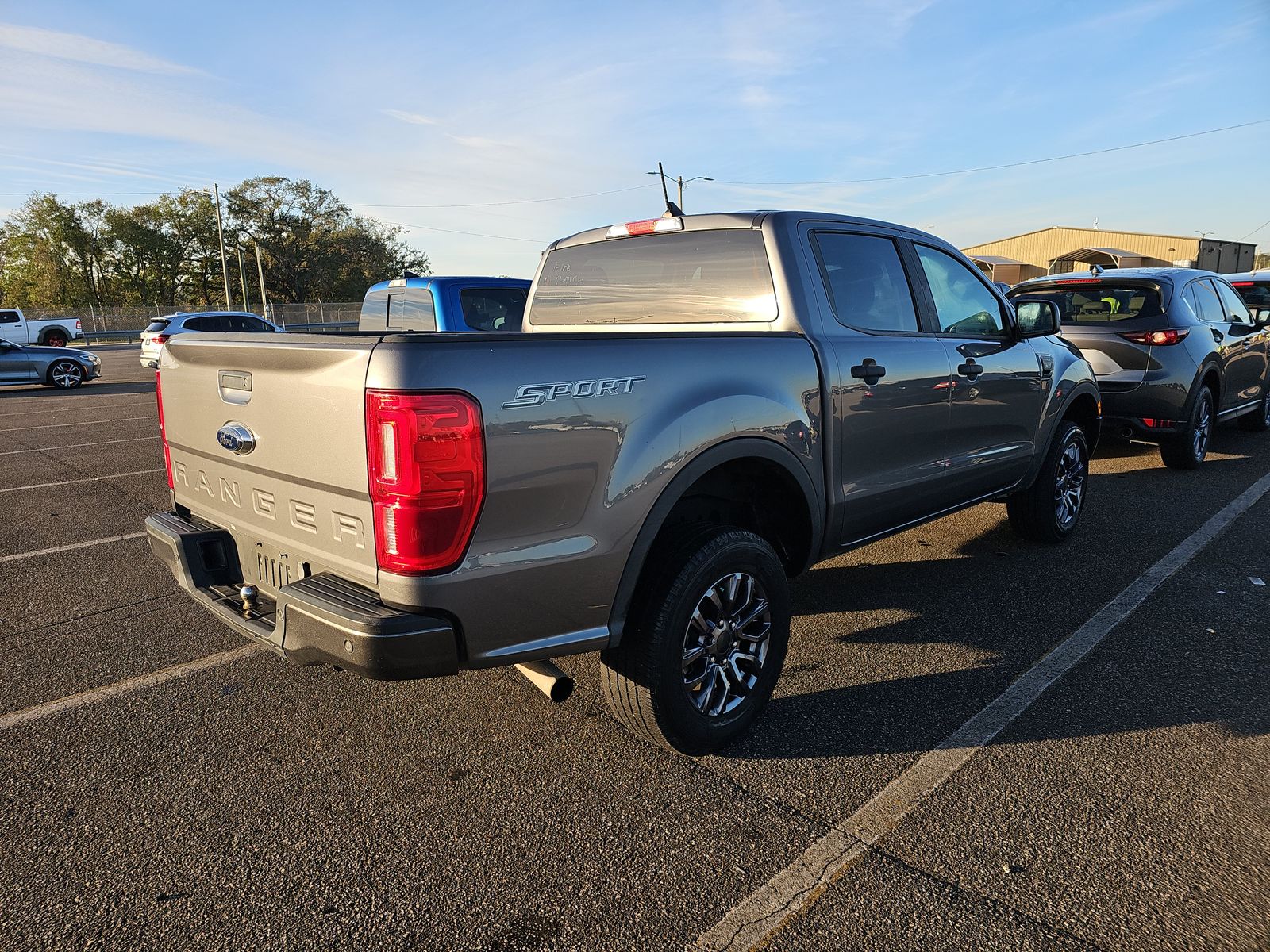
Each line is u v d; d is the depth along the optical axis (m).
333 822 2.55
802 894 2.21
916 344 3.77
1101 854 2.34
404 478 2.13
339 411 2.25
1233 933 2.04
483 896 2.23
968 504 4.37
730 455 2.81
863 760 2.86
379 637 2.17
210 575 2.98
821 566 4.97
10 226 70.06
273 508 2.64
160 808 2.62
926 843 2.40
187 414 3.04
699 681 2.83
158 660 3.73
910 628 3.98
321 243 74.38
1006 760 2.83
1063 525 5.21
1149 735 2.97
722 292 3.52
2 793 2.70
